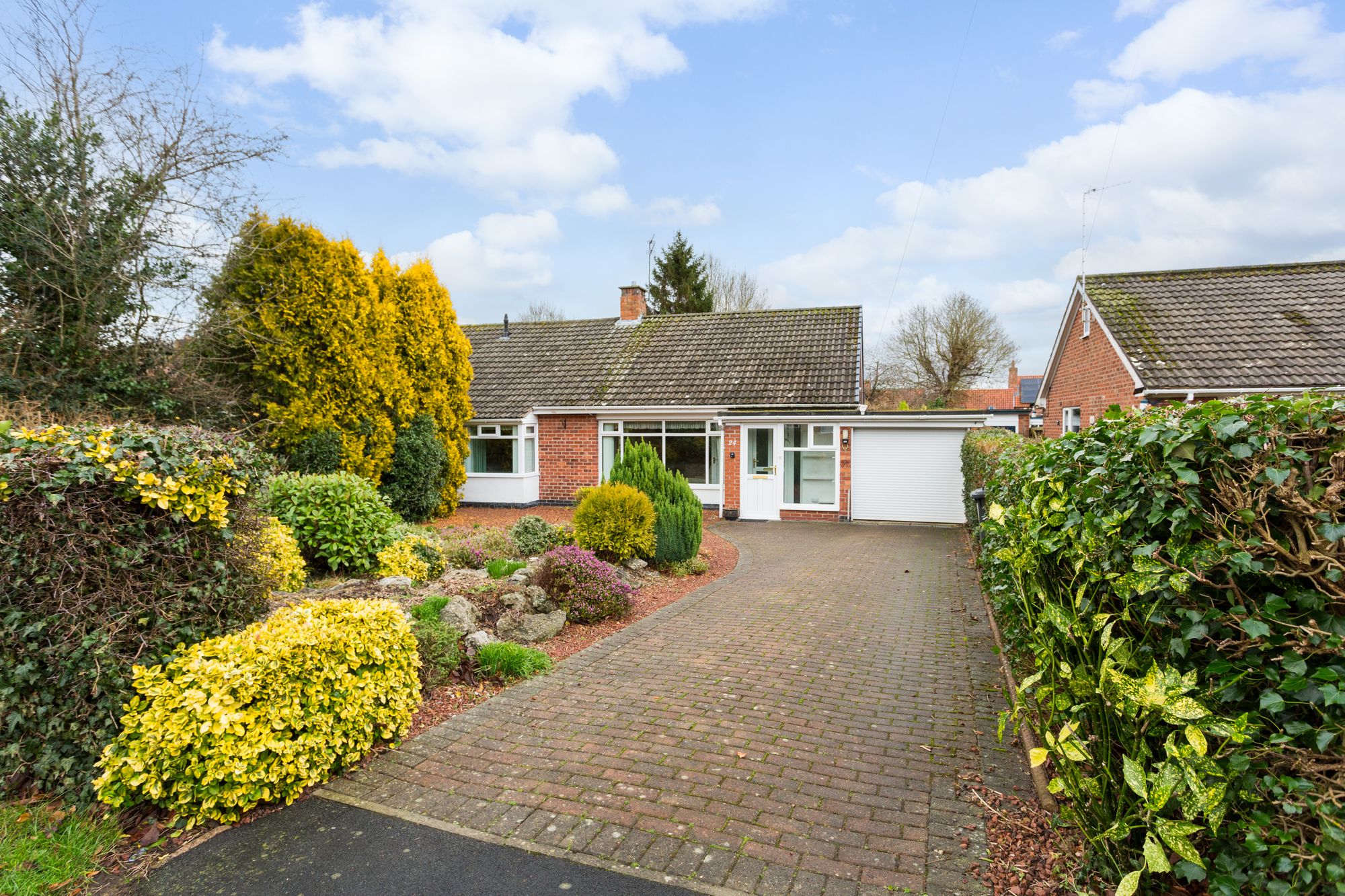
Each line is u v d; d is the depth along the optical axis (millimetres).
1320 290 14484
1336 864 2080
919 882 2980
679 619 7527
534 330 23688
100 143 11117
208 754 3430
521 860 3176
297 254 12992
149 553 3805
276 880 3045
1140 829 2762
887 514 16969
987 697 5180
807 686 5426
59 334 10508
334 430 13117
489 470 19984
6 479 3365
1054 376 20062
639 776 3965
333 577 8484
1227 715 2371
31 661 3422
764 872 3068
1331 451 2164
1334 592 2127
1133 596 2664
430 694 5230
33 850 3145
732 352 20234
